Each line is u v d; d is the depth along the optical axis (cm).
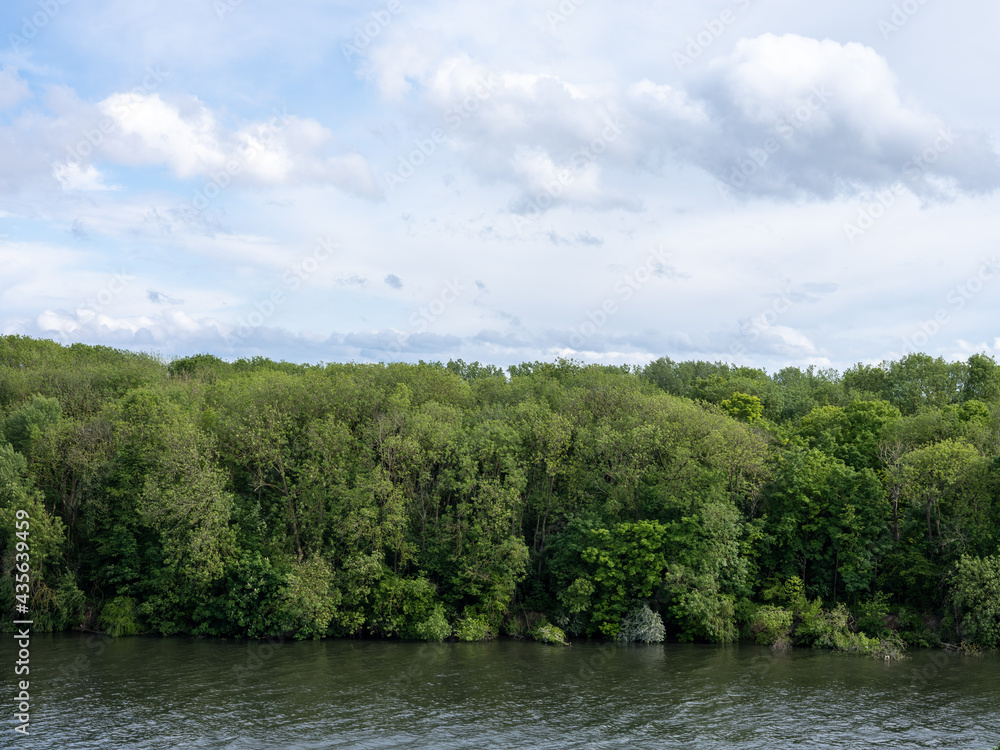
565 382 9875
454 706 4288
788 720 4053
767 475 6875
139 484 6625
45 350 10362
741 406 10125
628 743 3681
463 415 7781
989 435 7188
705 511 6338
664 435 7106
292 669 5147
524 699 4444
